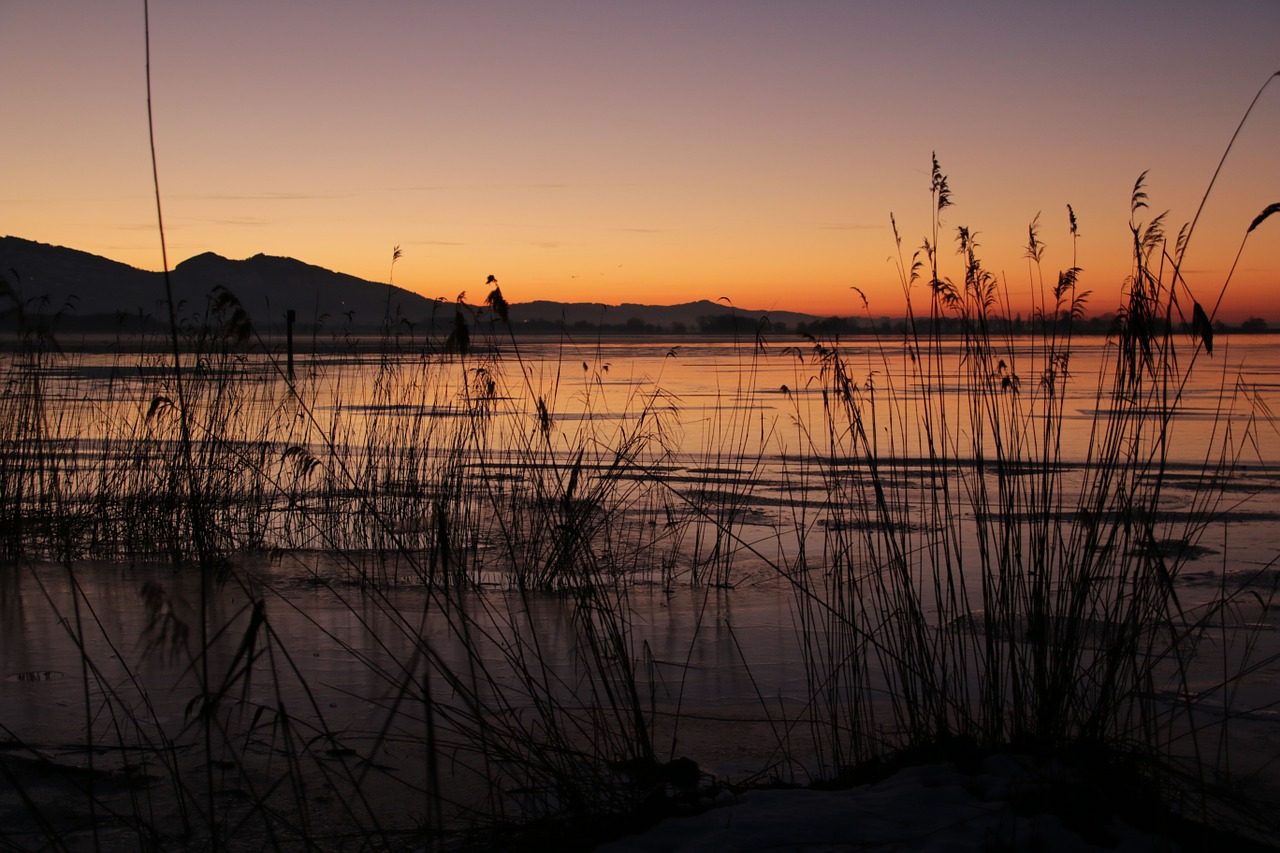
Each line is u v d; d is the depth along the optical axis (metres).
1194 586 7.19
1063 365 4.49
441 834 2.76
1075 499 9.32
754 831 3.16
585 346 77.50
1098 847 3.06
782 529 9.73
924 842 3.07
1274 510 10.14
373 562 8.26
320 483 10.37
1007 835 3.09
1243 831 3.30
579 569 6.77
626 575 8.13
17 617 6.62
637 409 21.44
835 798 3.51
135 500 9.42
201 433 10.61
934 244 4.89
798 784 3.89
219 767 3.96
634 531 9.75
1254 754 4.15
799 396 25.92
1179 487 11.50
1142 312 3.88
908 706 4.26
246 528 9.34
